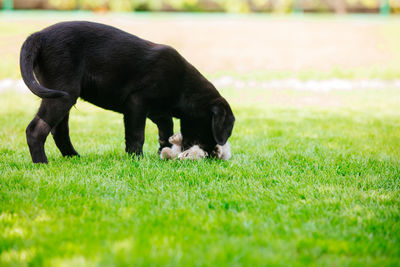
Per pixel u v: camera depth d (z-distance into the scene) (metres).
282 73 17.42
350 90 15.27
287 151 6.35
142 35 20.69
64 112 4.82
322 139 7.50
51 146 6.39
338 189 4.31
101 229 3.18
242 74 17.09
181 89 5.30
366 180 4.66
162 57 5.19
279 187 4.36
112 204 3.74
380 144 7.06
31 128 4.84
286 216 3.51
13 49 17.36
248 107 11.65
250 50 20.11
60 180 4.31
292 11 28.03
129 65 5.04
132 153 5.30
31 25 20.44
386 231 3.26
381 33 22.91
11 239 2.96
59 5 24.55
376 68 18.28
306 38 22.19
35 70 4.89
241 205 3.76
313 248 2.90
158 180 4.52
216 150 5.60
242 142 7.13
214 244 2.90
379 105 12.30
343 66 18.47
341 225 3.36
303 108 11.63
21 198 3.78
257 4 27.45
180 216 3.47
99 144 6.60
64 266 2.55
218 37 21.70
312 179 4.68
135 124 5.19
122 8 25.39
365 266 2.67
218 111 5.30
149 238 2.98
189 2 26.50
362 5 27.73
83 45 4.90
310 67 18.28
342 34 22.86
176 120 9.54
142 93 5.12
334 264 2.69
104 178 4.50
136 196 4.01
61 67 4.76
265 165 5.32
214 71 17.30
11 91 13.06
